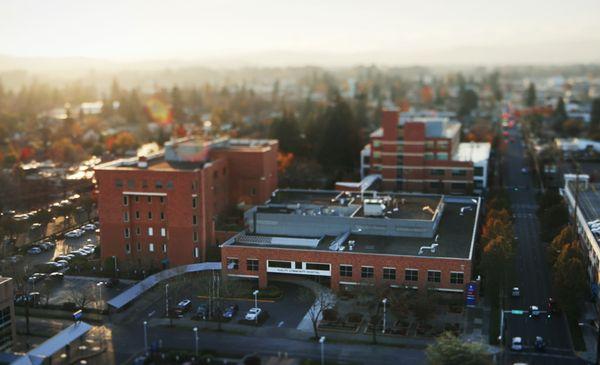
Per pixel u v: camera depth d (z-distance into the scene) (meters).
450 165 186.62
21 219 154.38
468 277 107.50
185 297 113.56
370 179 188.75
